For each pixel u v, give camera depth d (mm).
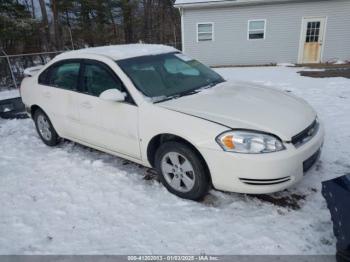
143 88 3385
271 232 2617
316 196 3078
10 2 17406
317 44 15102
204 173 2943
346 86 8094
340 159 3828
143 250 2500
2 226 2877
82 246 2578
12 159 4348
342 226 2129
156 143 3309
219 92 3496
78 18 26172
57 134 4590
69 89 4062
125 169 3873
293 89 8234
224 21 15555
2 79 12000
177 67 3939
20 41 17578
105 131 3695
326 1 14289
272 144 2680
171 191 3266
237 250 2449
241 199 3100
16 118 6457
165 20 31984
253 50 15820
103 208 3080
